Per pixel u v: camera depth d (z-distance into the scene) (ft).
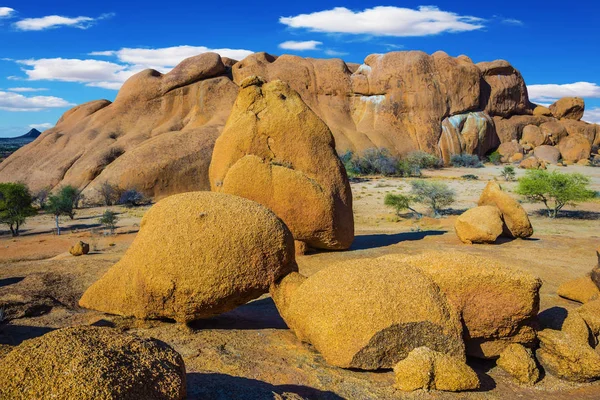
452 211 83.56
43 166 139.54
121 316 21.65
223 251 20.45
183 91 176.45
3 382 9.65
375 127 197.67
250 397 13.80
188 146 118.62
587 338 21.31
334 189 41.88
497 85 218.18
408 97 199.93
